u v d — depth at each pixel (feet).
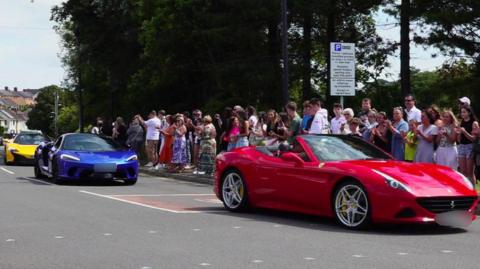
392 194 28.66
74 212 35.86
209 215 35.35
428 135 40.32
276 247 25.45
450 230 30.27
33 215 34.47
